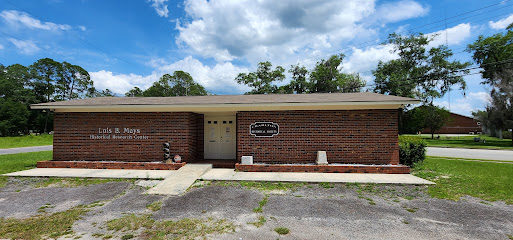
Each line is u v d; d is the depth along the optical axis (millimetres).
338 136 9492
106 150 10086
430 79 31891
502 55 28453
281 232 4215
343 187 7117
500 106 25984
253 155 9688
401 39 33000
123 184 7469
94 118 10117
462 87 30578
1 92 49938
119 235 4125
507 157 15477
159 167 9367
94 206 5613
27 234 4160
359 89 33938
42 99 55094
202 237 4043
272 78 40062
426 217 4930
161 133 9992
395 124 9344
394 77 30781
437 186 7199
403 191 6766
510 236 4086
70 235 4133
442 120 37031
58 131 10133
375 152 9375
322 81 36781
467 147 23250
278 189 6938
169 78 63531
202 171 8625
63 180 7926
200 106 9188
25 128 51000
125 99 11812
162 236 4078
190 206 5574
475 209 5387
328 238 4008
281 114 9656
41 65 54188
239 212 5195
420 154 10641
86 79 58906
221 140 11344
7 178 8125
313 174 8555
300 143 9578
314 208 5438
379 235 4121
